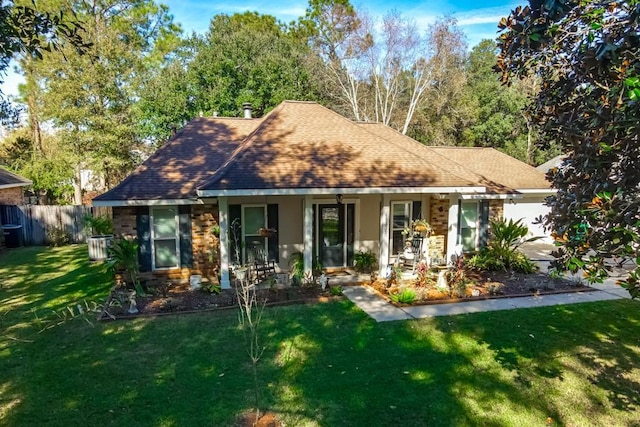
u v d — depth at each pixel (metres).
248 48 28.22
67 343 7.38
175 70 26.80
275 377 6.12
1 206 18.84
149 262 11.41
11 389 5.81
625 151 3.05
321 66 34.47
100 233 16.58
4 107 11.91
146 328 8.08
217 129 14.63
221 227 10.44
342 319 8.59
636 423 5.09
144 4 29.58
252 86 27.33
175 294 10.31
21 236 18.86
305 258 11.05
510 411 5.31
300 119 13.14
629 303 9.78
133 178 11.42
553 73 3.83
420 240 13.00
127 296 9.87
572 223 3.43
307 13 39.81
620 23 2.94
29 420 5.09
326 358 6.76
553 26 3.33
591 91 3.42
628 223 2.85
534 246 18.31
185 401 5.48
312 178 10.40
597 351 7.12
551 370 6.43
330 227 12.98
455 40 33.22
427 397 5.59
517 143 32.12
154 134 25.70
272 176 10.22
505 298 10.12
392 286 10.85
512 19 3.56
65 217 19.52
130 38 28.14
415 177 11.34
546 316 8.84
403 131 35.22
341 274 12.48
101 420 5.08
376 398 5.55
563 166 3.88
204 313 8.94
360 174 10.99
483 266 12.80
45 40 6.21
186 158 12.71
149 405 5.39
